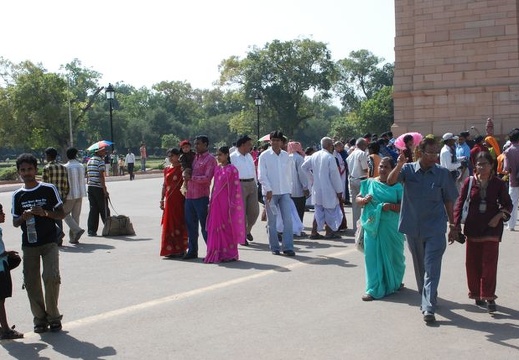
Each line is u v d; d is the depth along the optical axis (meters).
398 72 27.70
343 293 8.70
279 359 6.11
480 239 7.64
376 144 13.54
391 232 8.54
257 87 82.88
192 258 11.84
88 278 10.16
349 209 19.27
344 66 110.19
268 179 11.91
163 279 9.92
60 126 69.94
